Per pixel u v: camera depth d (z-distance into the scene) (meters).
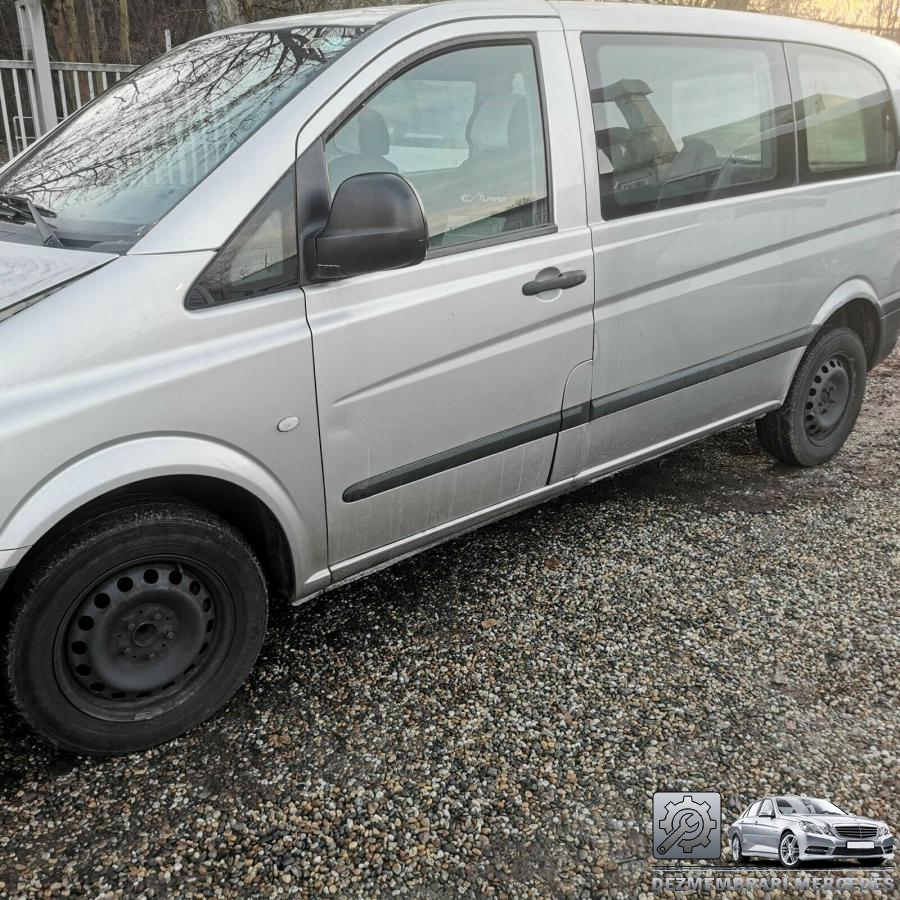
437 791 2.20
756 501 3.84
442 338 2.59
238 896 1.91
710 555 3.37
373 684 2.62
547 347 2.87
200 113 2.60
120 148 2.68
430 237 2.59
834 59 3.79
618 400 3.17
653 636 2.85
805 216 3.60
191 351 2.16
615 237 2.97
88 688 2.23
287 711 2.51
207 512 2.30
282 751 2.35
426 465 2.70
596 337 3.00
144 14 14.47
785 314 3.65
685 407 3.45
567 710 2.50
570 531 3.56
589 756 2.33
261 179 2.27
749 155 3.41
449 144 2.64
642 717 2.47
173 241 2.17
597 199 2.94
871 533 3.54
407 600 3.07
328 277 2.34
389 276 2.47
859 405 4.25
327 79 2.42
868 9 11.90
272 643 2.83
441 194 2.62
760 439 4.15
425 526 2.84
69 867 1.98
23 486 1.94
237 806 2.16
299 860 2.00
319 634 2.87
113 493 2.18
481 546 3.45
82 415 2.00
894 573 3.24
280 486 2.39
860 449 4.45
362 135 2.46
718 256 3.31
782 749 2.36
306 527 2.50
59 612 2.10
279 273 2.30
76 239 2.30
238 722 2.46
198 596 2.34
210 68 2.83
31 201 2.65
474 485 2.88
